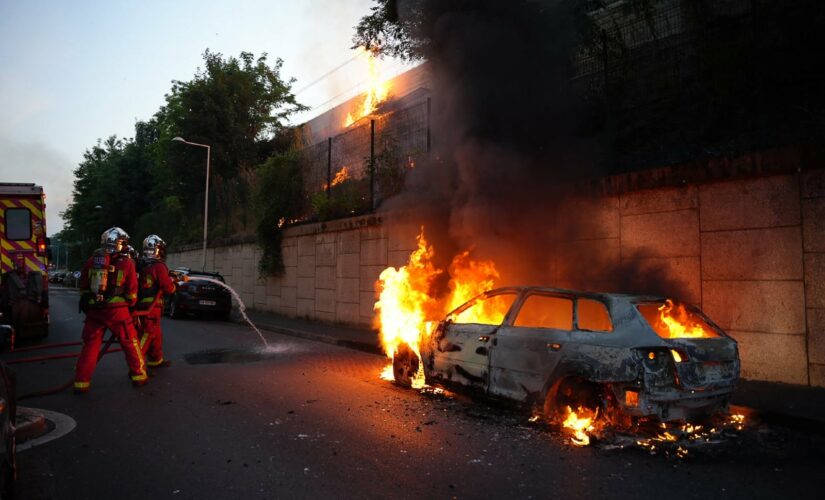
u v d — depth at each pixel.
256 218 20.23
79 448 4.73
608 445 4.83
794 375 6.82
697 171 7.64
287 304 17.92
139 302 8.18
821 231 6.62
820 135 7.25
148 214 37.47
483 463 4.40
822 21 8.23
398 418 5.71
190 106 28.20
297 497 3.72
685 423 4.98
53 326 14.88
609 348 4.78
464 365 6.14
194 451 4.66
